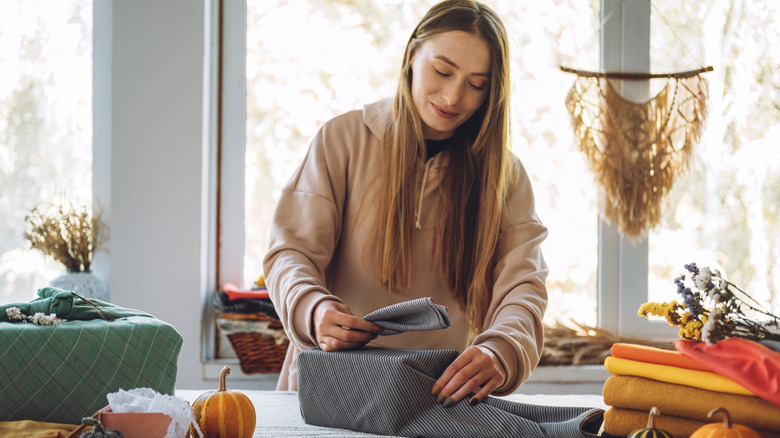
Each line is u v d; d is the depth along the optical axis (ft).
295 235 4.57
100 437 2.48
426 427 3.33
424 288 4.74
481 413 3.31
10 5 8.38
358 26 8.80
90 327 3.45
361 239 4.68
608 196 8.61
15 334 3.29
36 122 8.43
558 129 8.82
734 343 2.95
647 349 3.09
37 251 8.35
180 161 8.15
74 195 8.48
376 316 3.66
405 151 4.58
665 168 8.55
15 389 3.29
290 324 4.07
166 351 3.60
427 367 3.49
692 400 2.91
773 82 8.84
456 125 4.49
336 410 3.52
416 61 4.44
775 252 8.91
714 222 8.87
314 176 4.68
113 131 8.09
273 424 3.59
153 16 8.13
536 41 8.80
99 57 8.48
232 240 8.72
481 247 4.62
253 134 8.76
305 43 8.77
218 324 8.06
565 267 8.89
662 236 8.87
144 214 8.12
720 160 8.87
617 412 3.07
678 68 8.66
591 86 8.62
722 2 8.77
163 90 8.13
